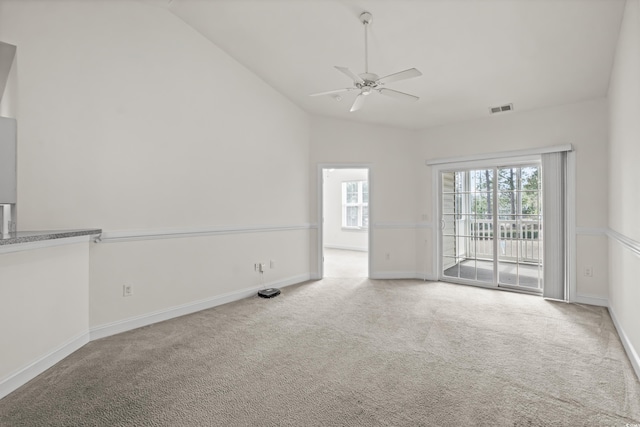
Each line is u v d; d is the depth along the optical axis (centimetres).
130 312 308
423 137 524
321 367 232
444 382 211
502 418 174
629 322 255
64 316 249
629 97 251
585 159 387
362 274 568
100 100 289
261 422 172
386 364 236
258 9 314
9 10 246
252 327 312
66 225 270
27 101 252
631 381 212
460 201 496
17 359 207
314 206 529
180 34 346
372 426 168
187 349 263
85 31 280
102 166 290
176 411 181
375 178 527
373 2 277
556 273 402
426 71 369
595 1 252
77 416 177
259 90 438
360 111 491
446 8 275
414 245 534
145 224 319
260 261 440
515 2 260
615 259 322
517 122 436
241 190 414
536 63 334
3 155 212
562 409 182
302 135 514
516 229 449
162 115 332
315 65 393
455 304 386
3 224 222
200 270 367
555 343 272
